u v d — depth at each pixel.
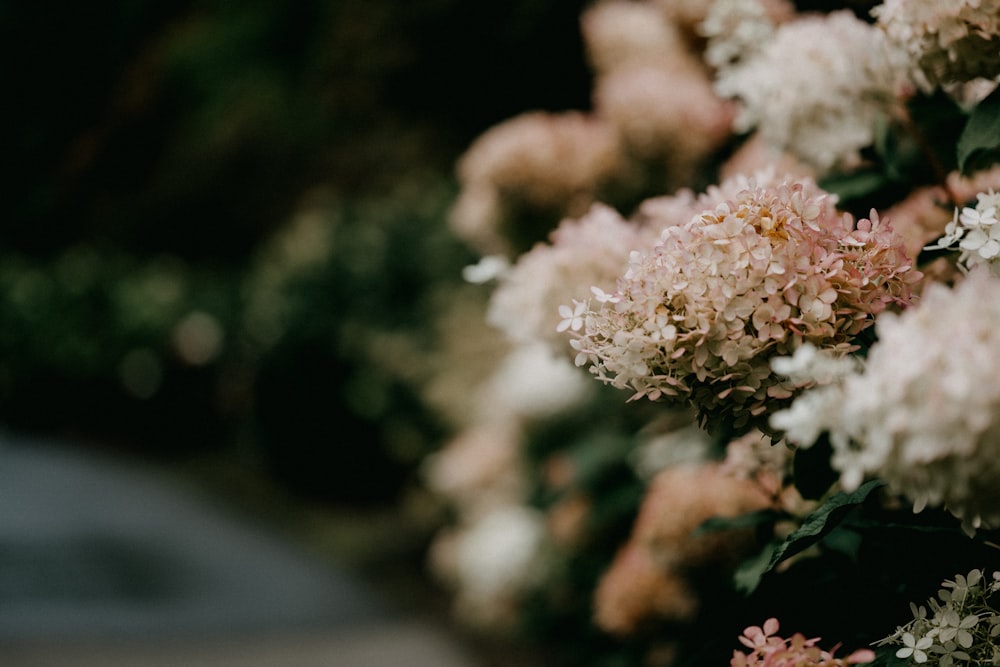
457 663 4.07
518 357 3.71
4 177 12.34
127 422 10.17
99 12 11.62
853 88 1.33
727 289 0.96
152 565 5.62
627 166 2.38
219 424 9.77
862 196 1.39
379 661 4.14
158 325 10.11
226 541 6.30
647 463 2.79
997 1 1.05
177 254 11.66
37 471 8.42
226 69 11.23
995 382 0.70
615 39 2.59
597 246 1.41
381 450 7.25
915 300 1.00
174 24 11.64
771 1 1.68
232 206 10.84
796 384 0.93
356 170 8.70
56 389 10.49
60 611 4.66
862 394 0.75
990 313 0.73
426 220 7.05
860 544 1.25
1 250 12.25
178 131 11.81
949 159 1.35
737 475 1.42
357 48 7.89
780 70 1.36
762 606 1.30
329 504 7.39
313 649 4.30
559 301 1.42
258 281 8.64
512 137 2.41
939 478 0.74
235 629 4.52
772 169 1.20
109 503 7.25
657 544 1.86
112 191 12.31
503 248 2.51
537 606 3.77
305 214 8.89
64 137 12.20
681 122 2.29
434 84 7.70
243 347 8.73
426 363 6.06
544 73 6.23
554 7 5.80
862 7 1.68
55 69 11.84
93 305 10.55
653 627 2.07
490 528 3.97
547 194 2.36
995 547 1.04
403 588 5.32
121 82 11.87
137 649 4.20
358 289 7.10
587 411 3.51
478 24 6.78
